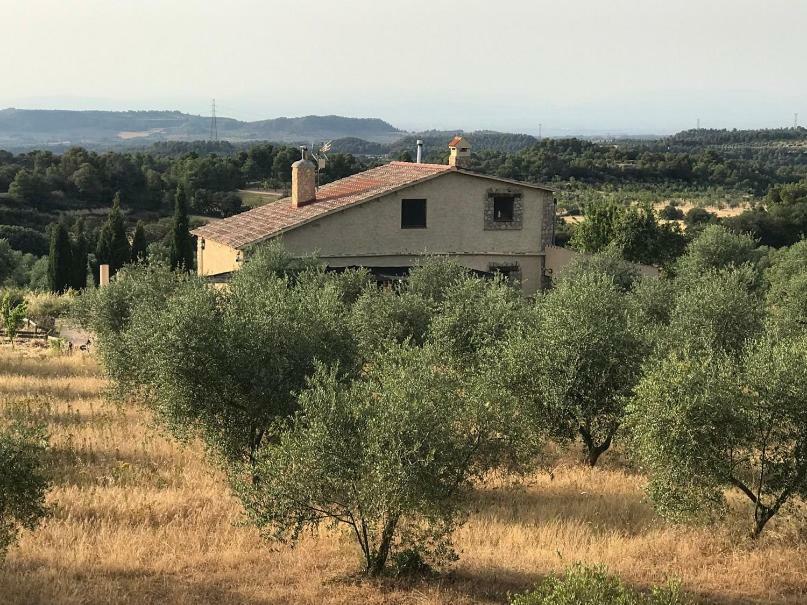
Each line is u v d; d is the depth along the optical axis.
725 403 13.14
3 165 87.44
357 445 11.27
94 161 87.00
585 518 14.83
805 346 13.87
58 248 54.31
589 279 22.97
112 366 20.47
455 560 11.99
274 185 88.12
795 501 15.24
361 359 16.56
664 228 50.09
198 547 12.82
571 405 17.64
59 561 11.91
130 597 10.73
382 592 11.21
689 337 22.19
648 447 13.63
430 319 23.80
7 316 33.91
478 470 12.24
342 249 33.91
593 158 112.00
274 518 11.48
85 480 15.98
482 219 35.94
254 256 29.17
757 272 34.72
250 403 14.91
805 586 11.83
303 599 10.90
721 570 12.35
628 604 8.28
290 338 15.20
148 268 24.50
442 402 11.52
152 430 19.77
